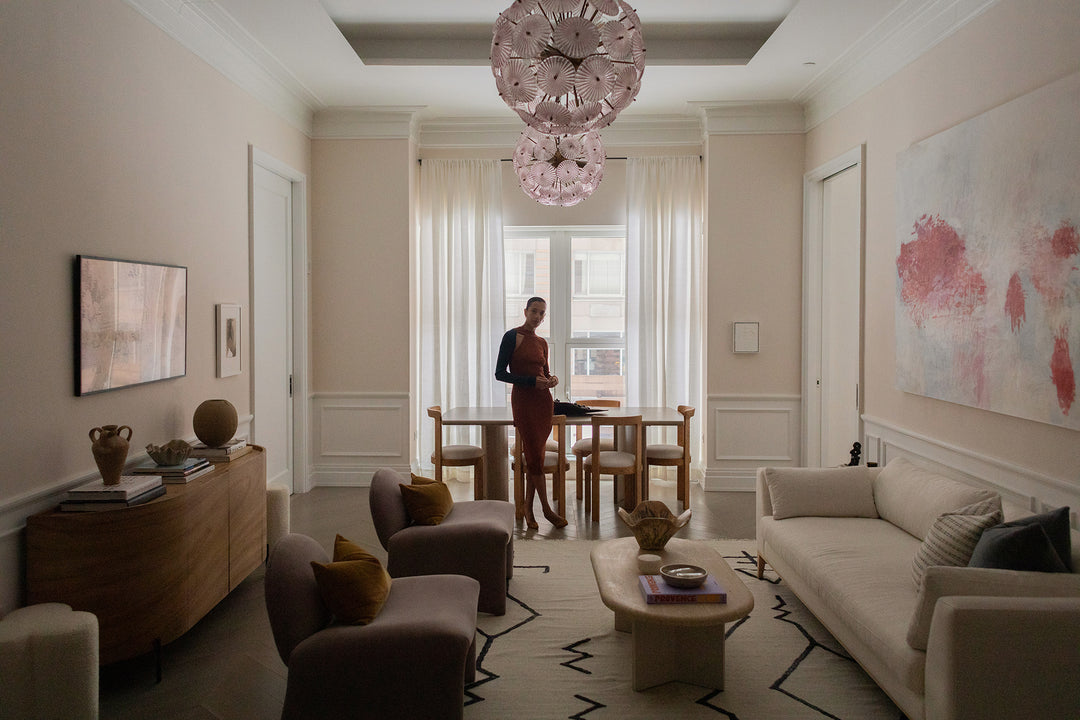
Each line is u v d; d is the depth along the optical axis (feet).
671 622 9.16
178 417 13.93
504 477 18.75
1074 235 10.16
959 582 8.08
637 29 10.54
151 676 10.33
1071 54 10.39
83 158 10.94
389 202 22.21
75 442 10.80
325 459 22.48
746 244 21.93
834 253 20.57
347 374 22.39
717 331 22.03
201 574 11.23
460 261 23.41
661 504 12.48
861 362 17.71
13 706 8.23
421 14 16.90
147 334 12.66
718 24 17.56
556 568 15.02
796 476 13.88
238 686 10.04
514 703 9.66
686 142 23.31
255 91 17.76
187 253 14.30
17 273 9.60
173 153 13.74
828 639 11.62
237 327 16.72
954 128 13.21
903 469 13.28
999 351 11.95
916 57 14.96
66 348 10.58
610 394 24.40
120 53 11.94
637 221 23.22
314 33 16.19
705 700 9.73
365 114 22.04
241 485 12.88
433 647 8.29
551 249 24.12
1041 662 7.34
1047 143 10.70
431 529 12.42
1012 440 11.85
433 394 23.50
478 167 23.31
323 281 22.31
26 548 9.73
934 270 13.97
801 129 21.75
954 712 7.37
